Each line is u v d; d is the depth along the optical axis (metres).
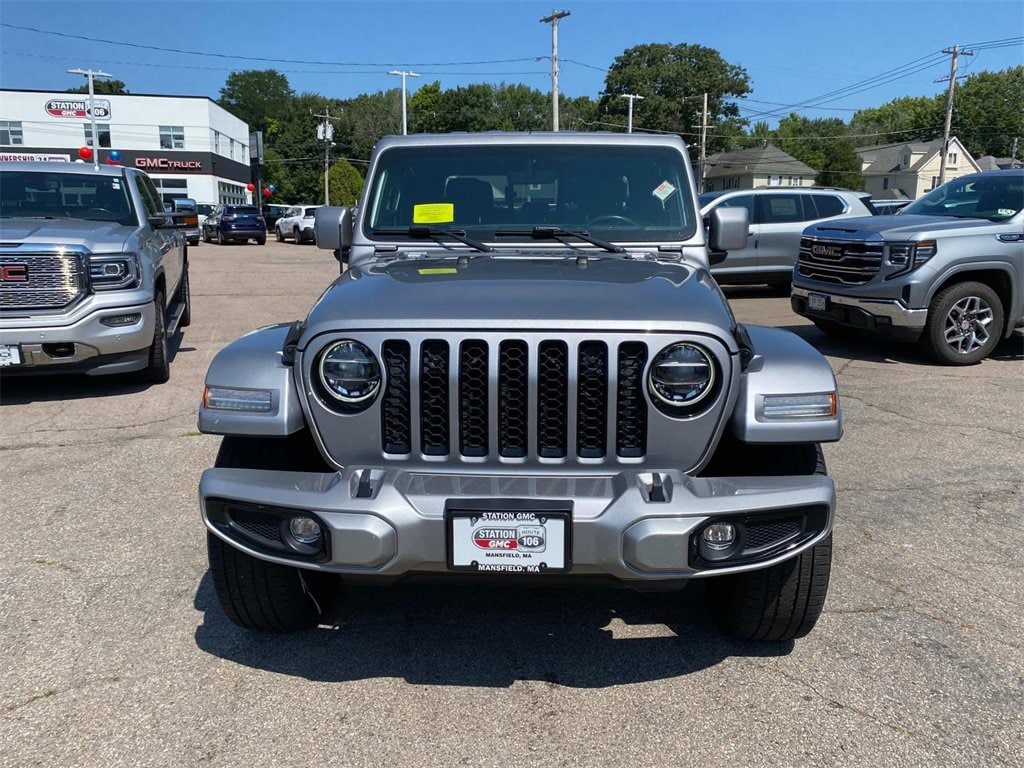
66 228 6.82
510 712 2.75
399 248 3.75
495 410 2.56
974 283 7.96
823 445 5.58
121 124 57.34
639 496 2.46
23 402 6.80
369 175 3.95
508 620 3.35
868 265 8.10
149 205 8.48
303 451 3.01
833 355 8.68
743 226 3.88
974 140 89.75
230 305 13.11
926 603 3.45
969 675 2.94
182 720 2.70
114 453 5.45
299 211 36.84
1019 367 8.11
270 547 2.63
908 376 7.68
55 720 2.69
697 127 79.50
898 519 4.34
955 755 2.52
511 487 2.53
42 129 55.62
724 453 3.04
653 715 2.73
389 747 2.58
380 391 2.58
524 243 3.74
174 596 3.52
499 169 3.87
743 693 2.84
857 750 2.54
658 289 2.84
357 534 2.46
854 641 3.16
